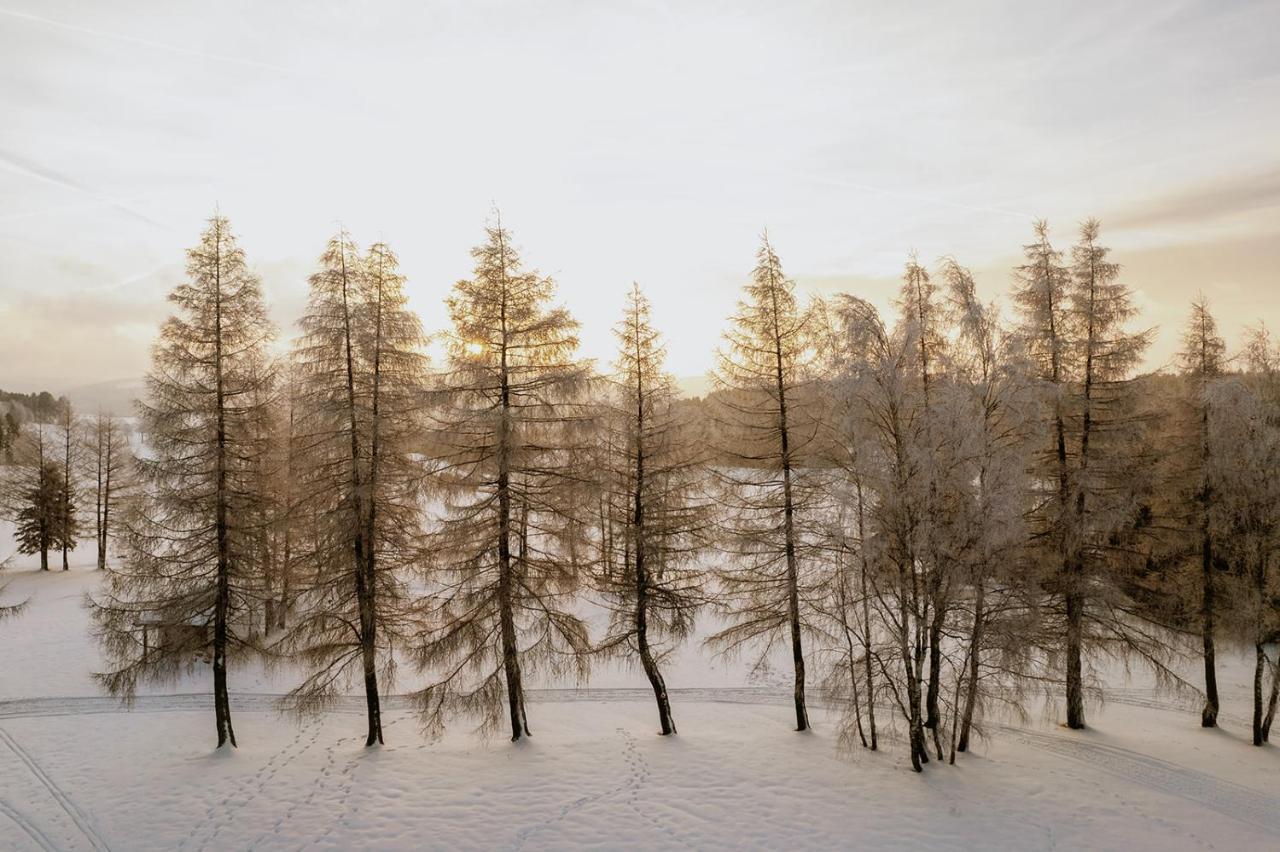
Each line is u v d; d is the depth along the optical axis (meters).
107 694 22.52
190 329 16.00
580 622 17.17
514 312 16.36
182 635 16.14
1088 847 12.30
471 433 16.09
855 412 14.52
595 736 18.25
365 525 16.17
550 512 16.42
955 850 12.16
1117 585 18.03
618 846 12.42
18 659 25.95
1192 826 13.16
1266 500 16.53
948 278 16.09
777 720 20.58
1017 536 14.24
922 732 15.73
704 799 14.09
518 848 12.38
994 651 15.66
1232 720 20.47
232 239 16.53
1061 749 17.38
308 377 15.95
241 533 16.66
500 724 19.52
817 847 12.28
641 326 17.64
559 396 15.98
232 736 17.22
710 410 17.73
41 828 13.41
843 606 16.00
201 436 16.02
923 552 14.41
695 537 17.59
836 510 16.08
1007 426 15.31
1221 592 18.23
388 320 16.12
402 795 14.32
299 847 12.45
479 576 16.44
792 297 17.25
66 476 43.94
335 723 19.77
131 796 14.62
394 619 16.80
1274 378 18.28
